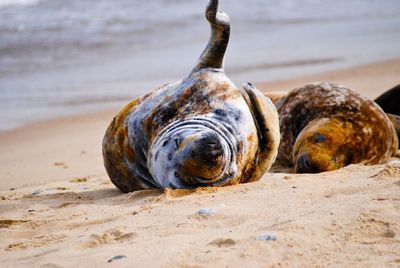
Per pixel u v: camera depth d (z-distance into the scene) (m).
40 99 43.72
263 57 55.47
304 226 14.41
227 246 13.90
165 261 13.39
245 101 20.42
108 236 15.52
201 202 17.47
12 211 19.72
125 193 22.08
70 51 58.41
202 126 19.20
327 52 57.03
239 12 79.06
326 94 26.22
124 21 71.62
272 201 16.78
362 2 85.94
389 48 57.75
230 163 19.11
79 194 22.23
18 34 64.50
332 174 19.84
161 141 19.55
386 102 32.88
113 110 41.00
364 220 14.44
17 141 35.12
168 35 65.06
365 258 12.94
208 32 66.19
